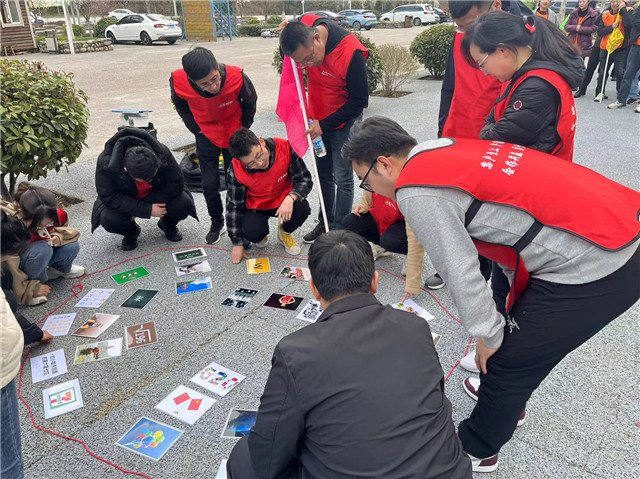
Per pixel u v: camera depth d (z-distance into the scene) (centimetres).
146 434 227
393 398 130
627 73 770
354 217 347
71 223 446
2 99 405
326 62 328
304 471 143
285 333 296
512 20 204
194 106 357
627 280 150
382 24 2791
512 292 167
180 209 388
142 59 1692
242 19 3088
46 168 448
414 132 693
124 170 357
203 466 211
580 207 147
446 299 325
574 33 877
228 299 330
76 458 216
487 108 296
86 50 1934
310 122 358
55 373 265
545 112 203
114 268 371
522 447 216
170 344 287
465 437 197
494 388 174
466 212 153
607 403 238
